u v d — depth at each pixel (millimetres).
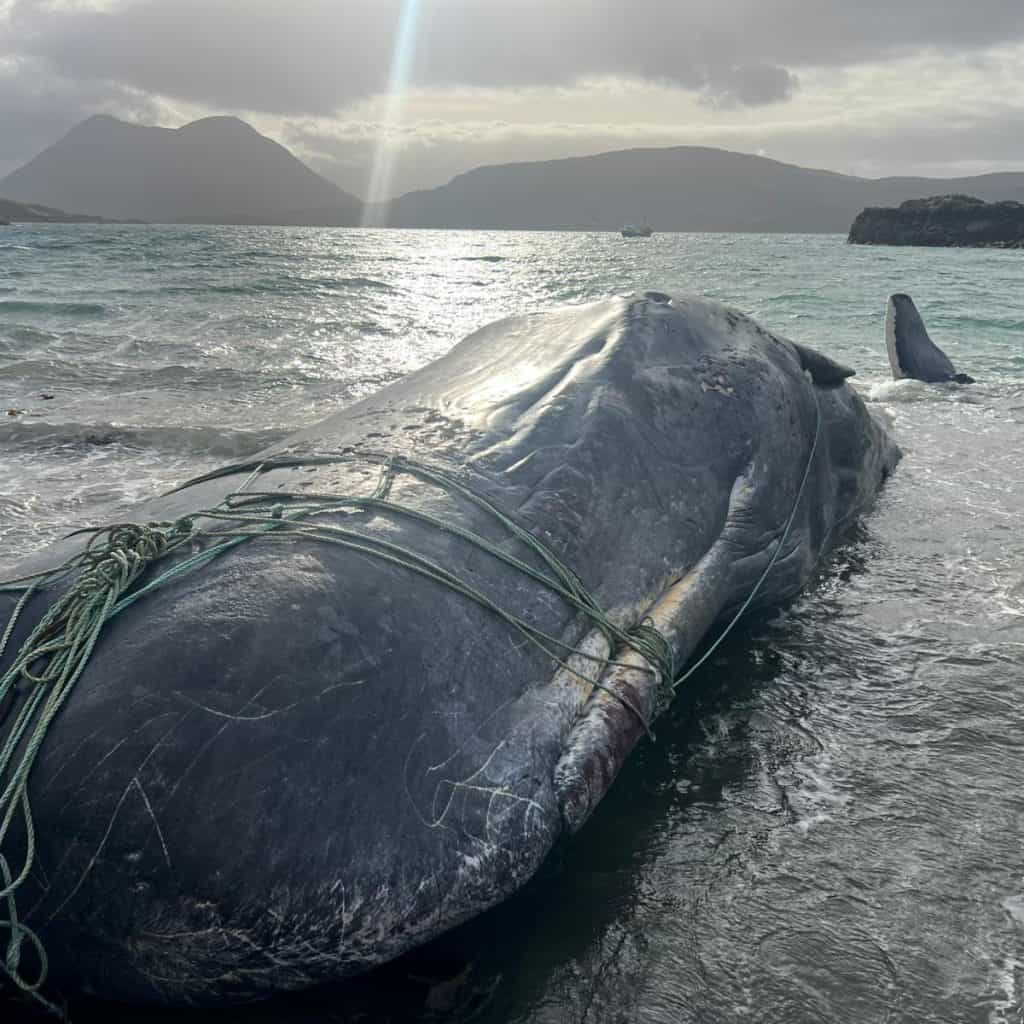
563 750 3223
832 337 17078
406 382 4812
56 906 2471
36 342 14516
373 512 3344
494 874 2850
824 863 3236
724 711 4199
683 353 4746
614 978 2773
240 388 11391
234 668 2660
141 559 2986
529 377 4402
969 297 25953
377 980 2760
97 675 2645
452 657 3039
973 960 2822
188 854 2445
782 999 2699
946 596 5414
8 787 2469
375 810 2674
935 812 3496
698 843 3342
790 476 4973
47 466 7910
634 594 3887
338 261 43969
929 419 9938
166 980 2564
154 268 33312
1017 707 4211
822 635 4938
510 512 3604
